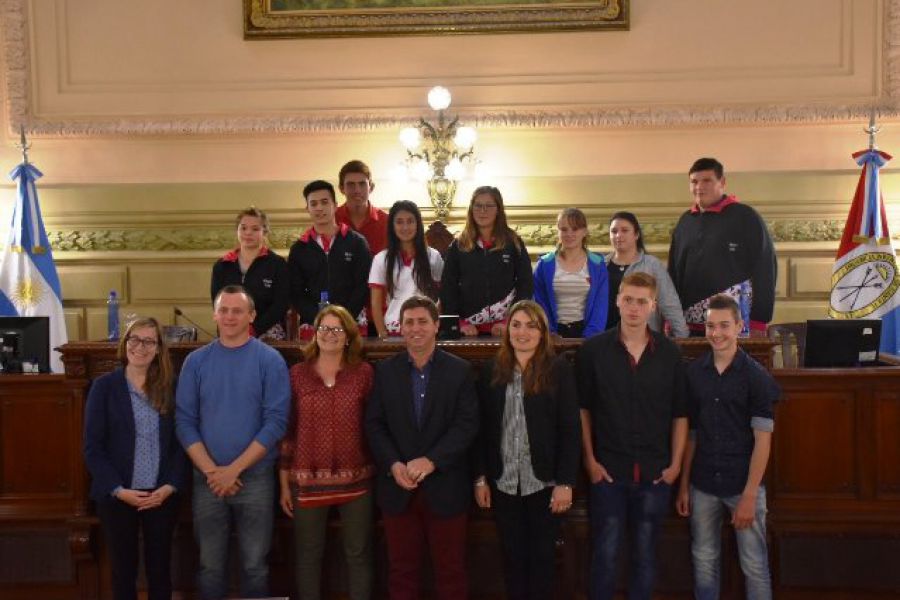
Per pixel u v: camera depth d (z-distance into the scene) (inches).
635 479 144.4
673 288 178.4
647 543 145.2
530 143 246.7
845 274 227.0
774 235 243.8
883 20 239.8
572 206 244.7
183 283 250.1
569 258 178.9
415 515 145.5
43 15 247.9
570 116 242.1
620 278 179.5
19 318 180.5
